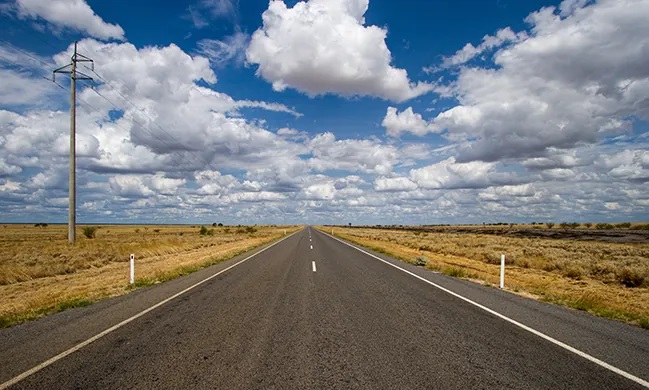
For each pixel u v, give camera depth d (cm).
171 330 666
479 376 460
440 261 2233
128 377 453
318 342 596
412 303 911
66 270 1844
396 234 7012
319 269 1599
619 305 1008
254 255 2342
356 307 861
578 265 1920
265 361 509
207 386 427
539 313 816
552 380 449
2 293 1279
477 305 894
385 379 449
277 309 838
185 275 1460
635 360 523
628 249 3033
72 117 2711
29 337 629
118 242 3662
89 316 782
